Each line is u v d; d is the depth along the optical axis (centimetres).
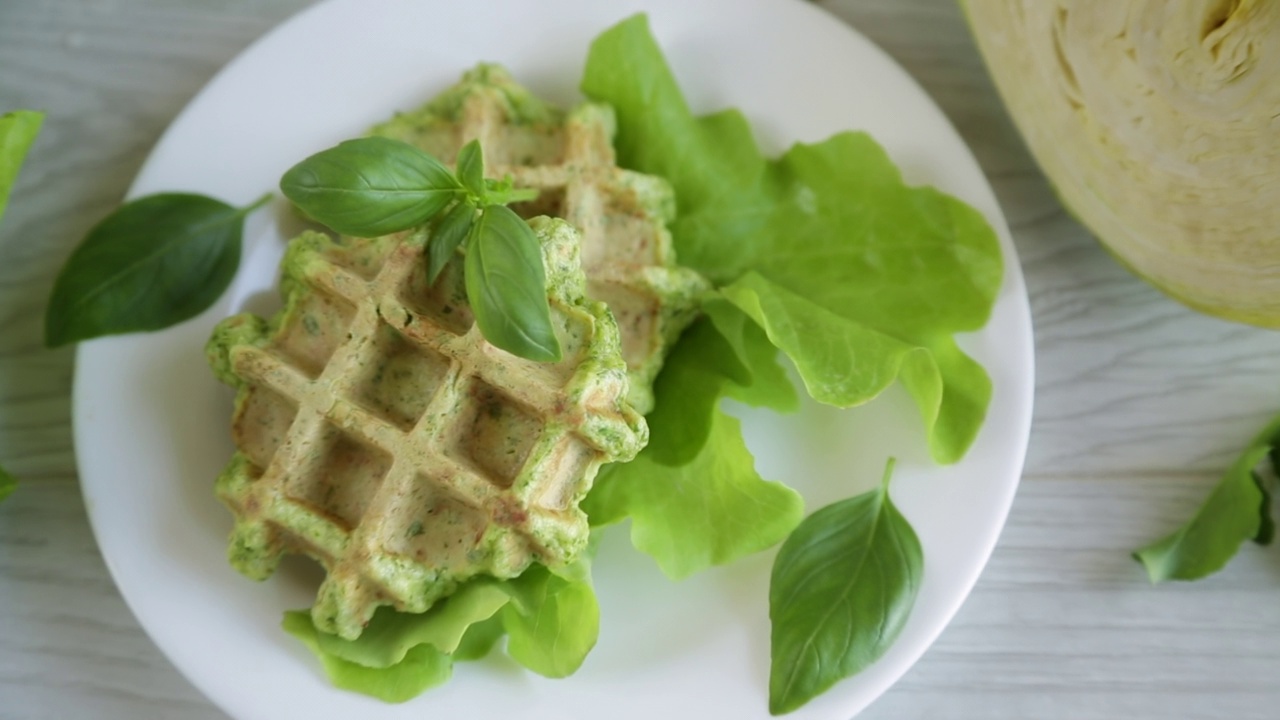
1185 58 36
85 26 44
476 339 36
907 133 40
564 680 38
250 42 44
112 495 39
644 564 39
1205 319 43
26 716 41
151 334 40
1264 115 36
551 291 36
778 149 41
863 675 38
